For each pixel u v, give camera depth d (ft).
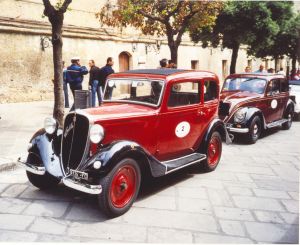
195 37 51.83
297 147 29.50
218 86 22.00
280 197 17.70
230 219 14.94
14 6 43.16
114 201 14.49
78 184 14.07
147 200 16.61
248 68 50.62
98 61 53.93
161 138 17.76
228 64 87.71
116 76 19.29
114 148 14.29
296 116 45.37
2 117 33.83
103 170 13.85
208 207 16.08
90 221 14.19
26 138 25.71
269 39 50.14
